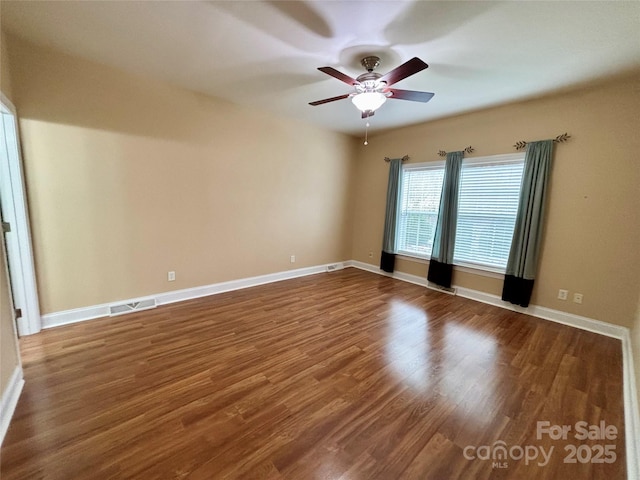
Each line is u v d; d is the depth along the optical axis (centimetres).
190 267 358
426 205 451
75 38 227
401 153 476
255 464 137
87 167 275
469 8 178
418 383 204
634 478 133
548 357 244
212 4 182
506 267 359
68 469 131
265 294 388
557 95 311
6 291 178
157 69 279
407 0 172
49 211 259
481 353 248
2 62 212
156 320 294
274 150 423
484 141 374
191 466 135
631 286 278
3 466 132
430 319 320
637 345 219
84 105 266
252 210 411
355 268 562
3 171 231
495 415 175
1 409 153
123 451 141
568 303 316
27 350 231
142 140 304
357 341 264
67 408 169
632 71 254
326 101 261
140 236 314
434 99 331
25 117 240
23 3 183
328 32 209
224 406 175
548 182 322
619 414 177
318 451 145
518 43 216
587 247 302
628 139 275
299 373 212
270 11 188
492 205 373
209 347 245
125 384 192
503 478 134
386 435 157
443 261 416
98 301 294
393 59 246
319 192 497
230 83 308
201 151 348
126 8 188
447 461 142
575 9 175
